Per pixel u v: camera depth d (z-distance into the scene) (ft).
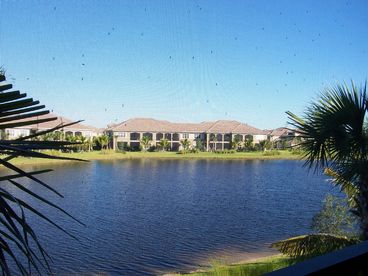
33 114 7.77
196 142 380.78
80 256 55.67
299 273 5.93
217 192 132.16
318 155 25.95
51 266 50.83
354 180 25.76
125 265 52.60
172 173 198.18
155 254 57.93
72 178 167.84
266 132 407.44
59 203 101.86
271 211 96.32
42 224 72.59
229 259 54.70
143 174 191.21
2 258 7.36
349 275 7.13
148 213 92.07
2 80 7.41
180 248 61.16
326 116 24.77
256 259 51.44
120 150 336.08
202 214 91.71
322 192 132.67
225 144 391.45
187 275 44.04
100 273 49.08
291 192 133.28
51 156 8.20
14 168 7.97
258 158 323.16
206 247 62.23
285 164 268.00
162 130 371.56
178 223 80.74
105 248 59.82
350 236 35.40
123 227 75.46
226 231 73.56
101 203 105.70
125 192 128.98
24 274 7.59
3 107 7.48
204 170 217.56
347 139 24.80
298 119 26.12
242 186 149.18
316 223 42.98
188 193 128.98
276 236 69.92
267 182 162.61
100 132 367.66
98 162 262.88
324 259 6.68
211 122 408.05
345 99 24.32
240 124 404.57
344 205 43.55
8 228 7.29
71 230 70.28
